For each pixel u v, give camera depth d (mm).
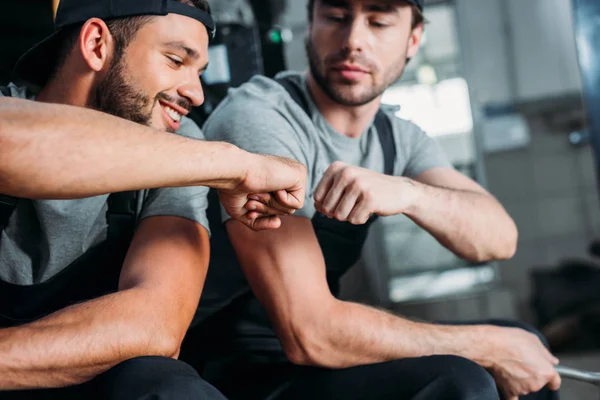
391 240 7176
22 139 752
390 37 1354
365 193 1158
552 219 6195
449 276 6855
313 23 1372
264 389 1320
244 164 923
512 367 1300
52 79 1118
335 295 1455
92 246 1120
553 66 6215
